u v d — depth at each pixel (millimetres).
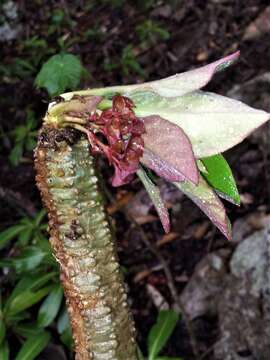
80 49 717
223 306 439
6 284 448
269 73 539
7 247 518
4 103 660
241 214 507
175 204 544
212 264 474
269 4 673
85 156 177
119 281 189
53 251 188
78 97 168
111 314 188
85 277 184
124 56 659
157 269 512
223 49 665
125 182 164
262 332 408
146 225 543
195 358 445
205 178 182
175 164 157
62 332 392
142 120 160
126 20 754
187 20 723
